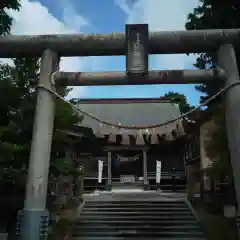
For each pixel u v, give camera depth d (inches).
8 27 489.4
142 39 397.1
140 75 393.7
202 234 530.0
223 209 561.9
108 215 628.4
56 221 538.3
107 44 406.0
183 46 409.4
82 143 1069.8
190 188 837.8
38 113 390.3
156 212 635.5
